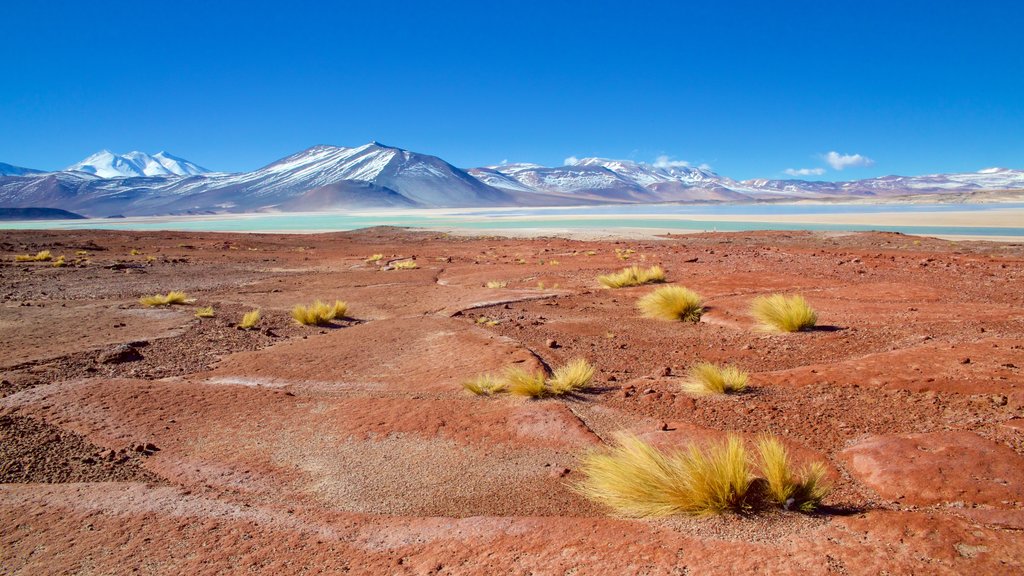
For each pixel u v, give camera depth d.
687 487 3.83
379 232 58.59
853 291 12.97
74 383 7.36
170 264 25.80
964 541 3.16
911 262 19.34
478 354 8.43
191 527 3.92
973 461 4.18
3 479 4.80
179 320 12.14
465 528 3.77
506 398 6.55
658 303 11.38
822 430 5.21
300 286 17.66
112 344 9.83
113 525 3.97
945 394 5.91
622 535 3.55
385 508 4.19
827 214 99.19
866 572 2.96
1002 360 6.77
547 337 9.88
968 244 30.16
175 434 5.73
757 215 102.12
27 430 5.86
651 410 6.02
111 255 30.80
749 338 9.34
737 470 3.75
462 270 20.80
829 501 3.90
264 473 4.83
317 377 7.75
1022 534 3.25
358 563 3.42
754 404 6.00
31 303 14.59
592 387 6.93
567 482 4.47
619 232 50.03
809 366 7.33
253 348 9.65
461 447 5.23
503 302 13.34
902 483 4.00
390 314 12.61
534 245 34.78
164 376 7.99
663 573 3.10
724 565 3.12
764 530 3.49
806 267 18.52
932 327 9.05
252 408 6.42
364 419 6.01
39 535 3.86
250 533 3.82
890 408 5.64
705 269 18.59
